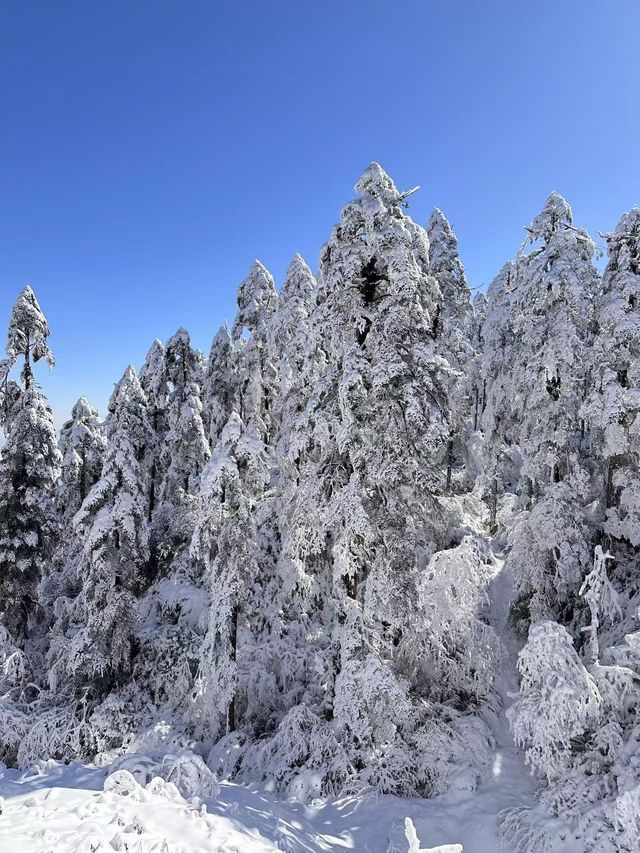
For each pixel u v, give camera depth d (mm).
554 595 17141
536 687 10883
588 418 17094
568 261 18344
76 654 17125
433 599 13906
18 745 16266
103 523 17672
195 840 7691
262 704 16312
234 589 15484
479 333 48688
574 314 18531
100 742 15742
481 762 12508
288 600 18656
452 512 15891
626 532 16766
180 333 31172
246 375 27938
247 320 29500
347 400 12398
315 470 13852
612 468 17906
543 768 10688
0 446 23188
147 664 18938
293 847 9031
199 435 28312
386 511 13070
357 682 12367
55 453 23781
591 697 10336
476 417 41062
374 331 13070
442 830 10789
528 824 10297
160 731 15812
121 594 17875
